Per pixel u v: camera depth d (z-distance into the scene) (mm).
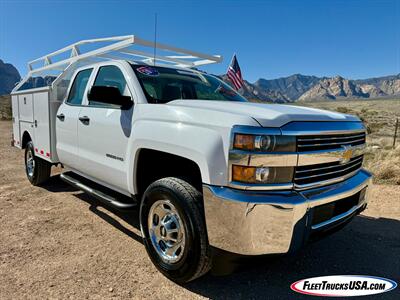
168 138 2787
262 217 2301
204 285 2859
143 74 3639
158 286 2822
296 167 2428
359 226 4383
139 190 3359
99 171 3871
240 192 2340
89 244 3613
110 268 3102
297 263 3326
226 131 2404
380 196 5789
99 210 4750
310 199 2455
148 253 3092
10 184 6168
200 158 2506
